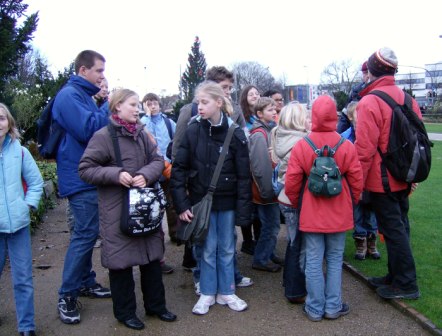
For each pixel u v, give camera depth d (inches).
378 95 151.9
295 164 144.8
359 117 152.6
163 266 194.1
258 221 215.9
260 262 193.9
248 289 175.0
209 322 148.3
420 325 140.9
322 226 143.3
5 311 158.7
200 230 147.5
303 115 162.1
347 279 180.5
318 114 143.5
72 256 148.2
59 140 150.5
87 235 149.1
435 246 210.4
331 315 147.8
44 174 372.8
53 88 574.6
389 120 149.6
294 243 157.9
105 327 145.7
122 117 141.4
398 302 152.6
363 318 147.8
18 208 135.6
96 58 152.2
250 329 143.1
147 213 135.9
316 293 146.9
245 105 209.5
